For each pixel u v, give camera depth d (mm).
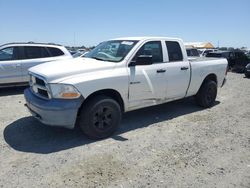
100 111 4758
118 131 5301
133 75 5160
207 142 4836
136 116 6344
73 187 3297
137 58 5270
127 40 5711
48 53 9625
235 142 4863
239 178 3598
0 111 6629
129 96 5195
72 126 4535
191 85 6559
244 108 7410
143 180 3490
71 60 5414
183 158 4156
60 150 4355
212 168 3855
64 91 4359
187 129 5512
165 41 5984
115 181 3451
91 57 5734
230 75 17734
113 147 4520
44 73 4520
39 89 4758
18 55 9094
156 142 4781
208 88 7105
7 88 10039
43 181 3418
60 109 4309
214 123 5949
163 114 6570
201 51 25250
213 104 7645
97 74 4723
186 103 7789
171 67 5922
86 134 4754
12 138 4828
